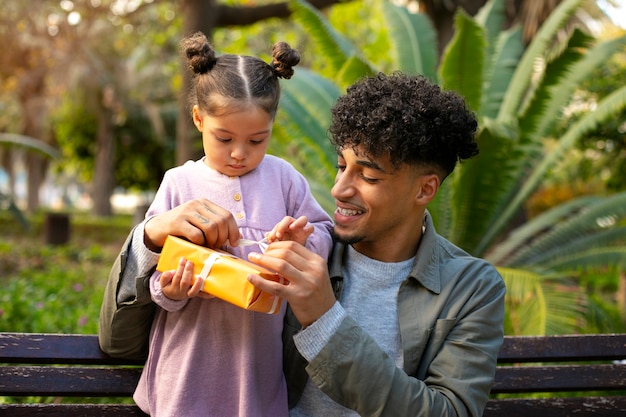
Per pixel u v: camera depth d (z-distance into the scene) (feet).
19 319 14.97
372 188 5.44
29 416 6.28
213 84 5.39
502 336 5.66
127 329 5.71
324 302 5.08
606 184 25.49
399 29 18.39
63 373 6.37
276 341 5.69
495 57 18.71
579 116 20.68
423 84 5.65
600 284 26.84
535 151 17.37
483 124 14.19
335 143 5.69
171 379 5.47
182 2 21.81
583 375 6.95
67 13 41.16
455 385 5.26
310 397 5.84
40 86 63.62
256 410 5.41
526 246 17.58
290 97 16.61
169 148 63.52
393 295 5.81
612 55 17.06
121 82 57.57
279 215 5.80
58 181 124.36
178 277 5.09
